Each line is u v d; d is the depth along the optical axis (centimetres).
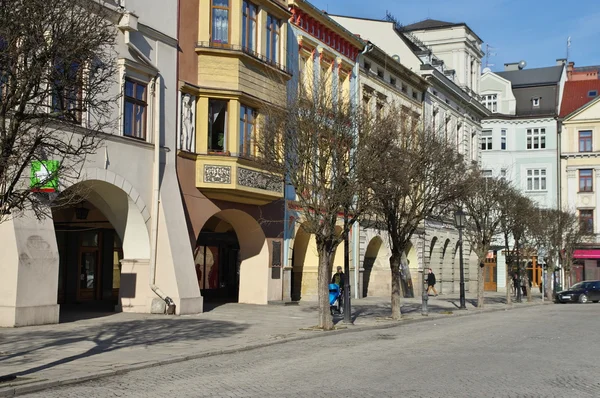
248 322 2214
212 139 2633
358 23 4844
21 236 1827
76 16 1259
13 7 1091
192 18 2591
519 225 4153
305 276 3403
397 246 2623
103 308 2531
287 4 3116
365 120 2297
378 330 2230
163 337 1758
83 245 2903
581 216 6500
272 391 1061
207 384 1130
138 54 2286
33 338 1641
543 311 3497
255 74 2738
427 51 4781
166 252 2342
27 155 1133
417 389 1078
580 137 6600
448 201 2873
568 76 7556
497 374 1246
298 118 2175
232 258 3612
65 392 1057
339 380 1169
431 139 2744
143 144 2309
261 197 2789
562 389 1098
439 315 2897
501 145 6762
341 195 2122
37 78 1084
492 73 6900
